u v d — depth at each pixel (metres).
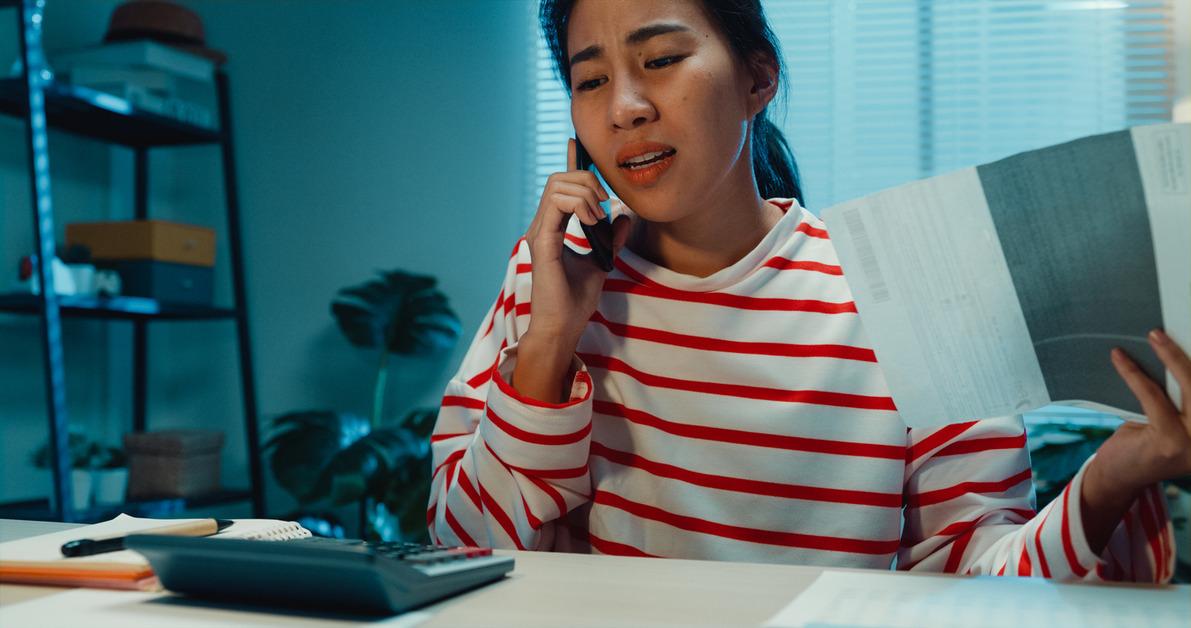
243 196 3.05
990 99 2.68
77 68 2.65
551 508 0.82
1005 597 0.54
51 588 0.56
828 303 0.90
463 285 2.88
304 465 2.53
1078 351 0.60
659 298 0.91
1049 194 0.57
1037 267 0.59
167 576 0.52
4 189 2.61
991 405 0.64
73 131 2.77
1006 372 0.62
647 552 0.89
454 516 0.87
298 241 3.00
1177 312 0.55
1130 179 0.55
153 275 2.62
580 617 0.49
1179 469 0.59
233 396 3.03
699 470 0.88
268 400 2.98
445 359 2.87
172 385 3.09
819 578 0.59
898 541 0.88
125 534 0.67
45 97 2.37
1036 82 2.65
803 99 2.79
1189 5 2.57
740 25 0.83
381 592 0.48
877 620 0.48
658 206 0.82
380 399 2.75
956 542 0.85
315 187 3.00
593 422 0.91
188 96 3.08
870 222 0.63
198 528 0.67
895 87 2.74
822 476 0.87
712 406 0.88
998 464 0.86
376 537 2.71
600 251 0.85
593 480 0.90
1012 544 0.71
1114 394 0.60
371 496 2.58
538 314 0.82
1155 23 2.61
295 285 2.99
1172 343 0.55
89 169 2.89
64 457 2.26
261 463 2.85
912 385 0.65
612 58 0.81
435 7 2.95
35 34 2.28
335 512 2.90
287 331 2.98
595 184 0.83
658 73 0.80
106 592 0.55
